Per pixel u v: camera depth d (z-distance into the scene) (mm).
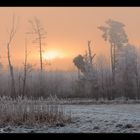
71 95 61344
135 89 61656
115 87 62438
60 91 61438
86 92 61781
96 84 62344
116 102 49031
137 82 61719
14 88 61344
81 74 63625
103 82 62969
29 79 63312
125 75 63469
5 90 63188
